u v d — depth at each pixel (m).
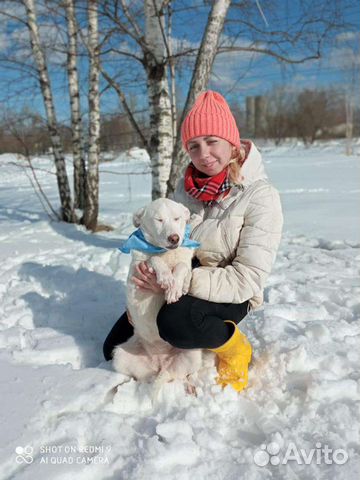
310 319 3.47
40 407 2.27
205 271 2.47
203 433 2.08
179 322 2.37
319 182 13.73
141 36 5.25
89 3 5.55
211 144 2.54
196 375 2.55
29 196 12.20
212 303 2.46
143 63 5.32
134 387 2.48
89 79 7.02
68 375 2.60
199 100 2.58
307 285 4.14
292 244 6.08
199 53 4.67
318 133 51.38
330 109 50.03
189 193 2.70
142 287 2.45
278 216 2.54
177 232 2.31
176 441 2.00
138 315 2.52
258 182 2.60
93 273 4.54
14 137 7.74
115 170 19.69
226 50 5.29
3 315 3.54
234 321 2.58
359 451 2.02
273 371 2.59
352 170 17.98
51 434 2.09
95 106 7.14
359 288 4.04
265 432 2.17
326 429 2.14
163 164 5.51
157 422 2.22
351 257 5.23
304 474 1.87
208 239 2.61
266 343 2.92
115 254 5.34
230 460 1.97
